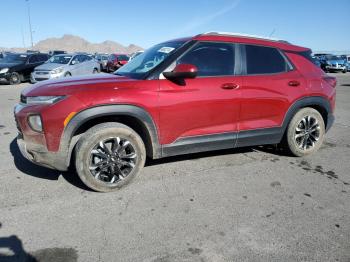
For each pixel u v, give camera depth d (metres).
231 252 2.57
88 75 3.98
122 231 2.82
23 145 3.35
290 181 3.94
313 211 3.23
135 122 3.63
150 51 4.23
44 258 2.46
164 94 3.55
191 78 3.49
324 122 4.93
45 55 17.25
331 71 31.52
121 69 4.33
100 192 3.52
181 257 2.50
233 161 4.55
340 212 3.23
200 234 2.80
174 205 3.28
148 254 2.53
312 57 4.77
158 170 4.14
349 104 10.34
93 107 3.24
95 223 2.93
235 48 4.06
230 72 3.99
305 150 4.77
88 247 2.60
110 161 3.46
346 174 4.21
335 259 2.52
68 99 3.19
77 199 3.36
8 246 2.59
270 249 2.62
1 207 3.17
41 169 4.12
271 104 4.25
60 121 3.17
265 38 4.39
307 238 2.78
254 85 4.09
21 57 16.11
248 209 3.24
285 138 4.64
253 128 4.22
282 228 2.92
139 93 3.43
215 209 3.22
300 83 4.45
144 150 3.65
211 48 3.91
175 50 3.74
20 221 2.94
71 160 3.70
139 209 3.20
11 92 12.16
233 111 4.01
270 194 3.58
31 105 3.26
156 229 2.86
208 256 2.52
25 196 3.41
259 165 4.44
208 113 3.84
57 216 3.03
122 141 3.50
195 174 4.06
